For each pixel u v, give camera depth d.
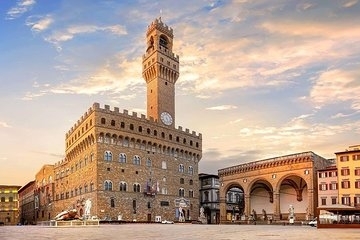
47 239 27.16
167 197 133.00
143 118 129.75
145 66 146.75
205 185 169.00
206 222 144.75
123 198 118.31
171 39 149.62
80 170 126.38
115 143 119.94
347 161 112.81
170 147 138.00
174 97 145.62
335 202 113.31
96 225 84.69
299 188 133.25
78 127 129.88
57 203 146.38
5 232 45.66
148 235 34.91
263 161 132.50
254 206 147.12
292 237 32.38
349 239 29.05
